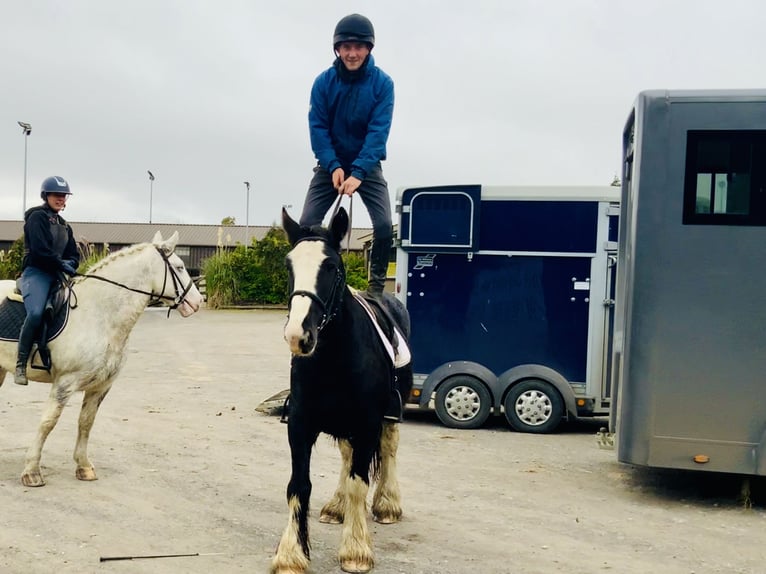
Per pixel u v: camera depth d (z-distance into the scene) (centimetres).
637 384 657
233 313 3092
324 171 581
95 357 666
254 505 626
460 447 888
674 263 652
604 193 998
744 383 641
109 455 786
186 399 1162
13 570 473
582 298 1007
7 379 1256
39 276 674
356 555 482
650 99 659
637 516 625
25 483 657
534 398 991
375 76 561
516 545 544
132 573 473
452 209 1027
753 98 645
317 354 456
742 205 644
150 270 709
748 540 566
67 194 699
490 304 1027
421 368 1041
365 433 484
